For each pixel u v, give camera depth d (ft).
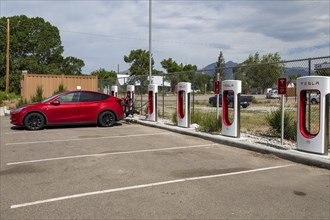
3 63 199.52
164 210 15.66
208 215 15.06
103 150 29.94
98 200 17.04
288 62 32.27
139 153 28.63
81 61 253.44
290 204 16.43
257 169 23.15
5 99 112.78
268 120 36.19
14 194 18.04
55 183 19.98
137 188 18.95
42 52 220.84
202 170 22.90
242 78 44.11
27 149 30.50
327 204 16.43
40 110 43.37
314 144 25.34
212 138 34.50
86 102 45.60
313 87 25.23
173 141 34.65
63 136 38.14
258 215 15.06
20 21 215.31
